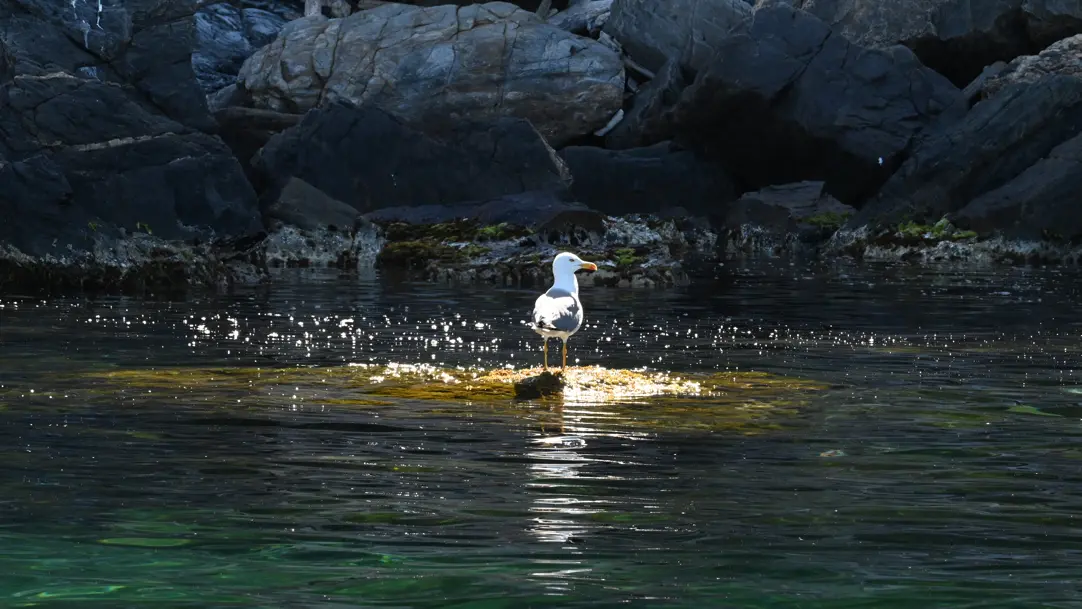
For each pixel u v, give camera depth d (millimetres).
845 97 81312
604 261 52625
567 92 89688
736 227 77312
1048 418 21438
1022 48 88312
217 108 94562
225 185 57438
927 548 13555
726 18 90000
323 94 91062
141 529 14023
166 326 34344
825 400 23047
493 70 90250
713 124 83938
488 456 17906
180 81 57844
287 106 91812
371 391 23219
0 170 46969
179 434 19266
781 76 81312
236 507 15008
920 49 90938
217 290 46844
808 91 81375
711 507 15227
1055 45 82750
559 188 74250
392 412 21219
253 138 88125
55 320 35406
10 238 46312
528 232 63062
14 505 14977
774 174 86000
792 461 17891
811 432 20031
